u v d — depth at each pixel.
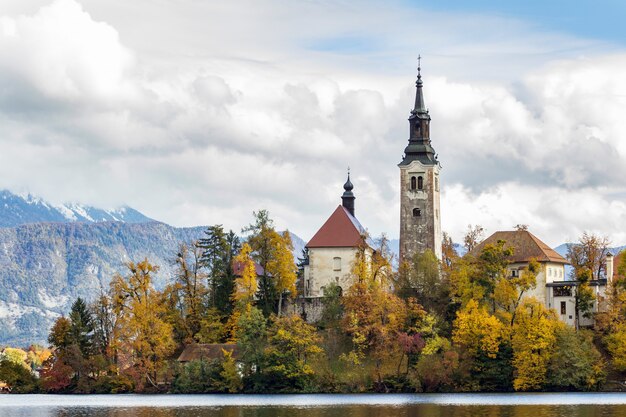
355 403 175.88
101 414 159.38
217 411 162.38
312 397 195.88
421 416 147.88
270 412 158.50
